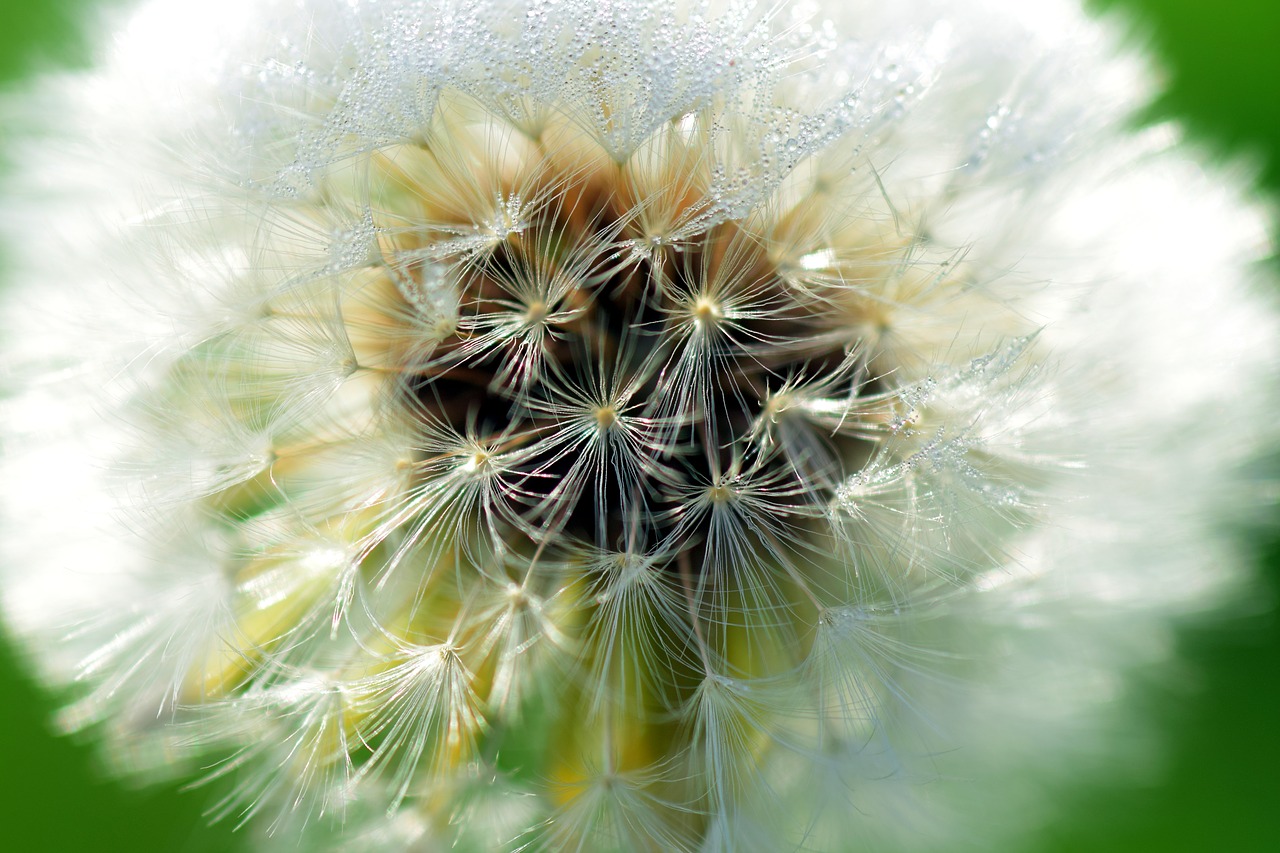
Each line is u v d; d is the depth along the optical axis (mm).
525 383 62
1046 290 65
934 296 64
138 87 66
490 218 62
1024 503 64
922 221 63
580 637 64
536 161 63
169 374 65
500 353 64
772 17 62
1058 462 64
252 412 64
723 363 63
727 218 60
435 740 63
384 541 64
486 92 61
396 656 63
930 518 62
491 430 64
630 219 63
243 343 64
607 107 61
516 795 64
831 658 63
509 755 65
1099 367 65
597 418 62
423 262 62
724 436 64
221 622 64
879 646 63
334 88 62
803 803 64
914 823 66
